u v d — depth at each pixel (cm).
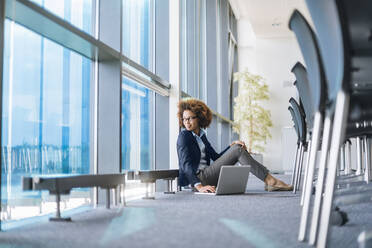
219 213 242
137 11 459
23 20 259
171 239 159
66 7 320
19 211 248
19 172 254
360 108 162
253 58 1167
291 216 228
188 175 402
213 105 830
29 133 268
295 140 989
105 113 359
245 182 407
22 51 266
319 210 148
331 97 142
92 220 224
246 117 1094
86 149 345
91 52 334
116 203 298
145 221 213
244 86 1102
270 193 402
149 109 493
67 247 147
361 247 118
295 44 1152
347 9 122
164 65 522
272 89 1154
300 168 396
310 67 170
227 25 971
